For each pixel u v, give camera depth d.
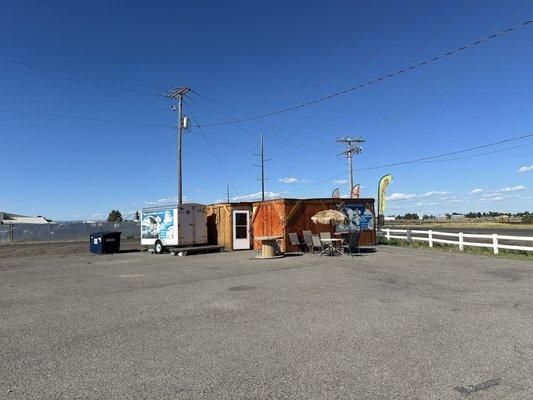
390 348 6.14
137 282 13.50
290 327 7.40
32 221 77.19
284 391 4.82
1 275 16.47
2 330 7.88
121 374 5.47
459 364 5.47
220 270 15.85
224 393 4.82
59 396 4.87
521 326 7.08
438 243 25.36
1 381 5.37
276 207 23.98
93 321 8.34
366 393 4.71
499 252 19.84
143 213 28.05
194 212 26.06
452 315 7.91
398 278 12.52
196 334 7.16
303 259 19.09
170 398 4.73
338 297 9.89
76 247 35.75
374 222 26.34
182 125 36.19
